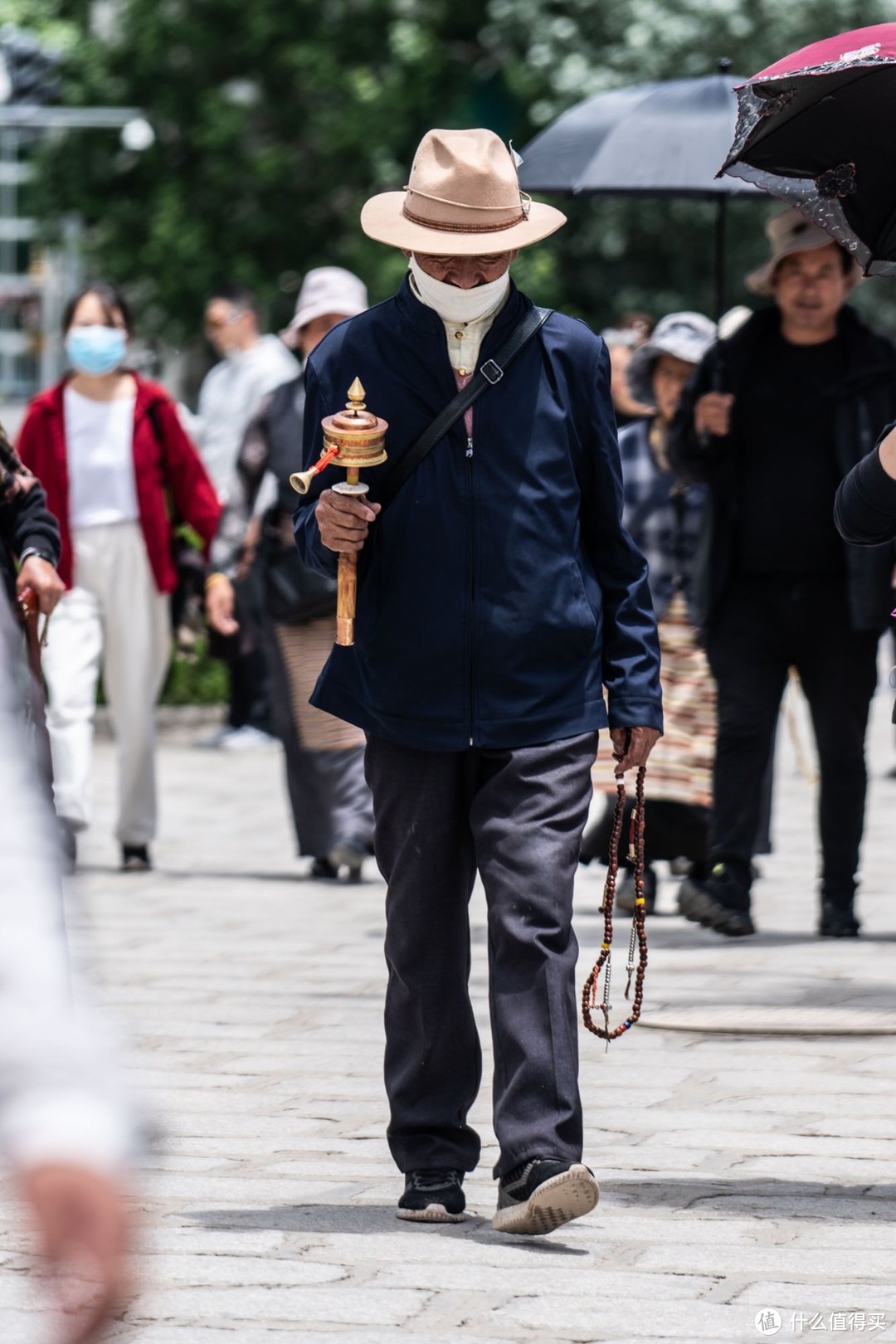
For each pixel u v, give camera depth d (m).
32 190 50.84
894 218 10.50
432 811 9.16
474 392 9.01
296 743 20.44
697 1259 8.58
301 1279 8.29
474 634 8.97
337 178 49.34
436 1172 9.27
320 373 9.25
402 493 9.04
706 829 17.55
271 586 20.22
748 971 15.29
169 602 21.06
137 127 45.88
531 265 51.72
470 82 53.59
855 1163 10.11
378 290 49.00
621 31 53.97
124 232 49.19
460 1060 9.29
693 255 56.25
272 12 49.19
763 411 16.41
